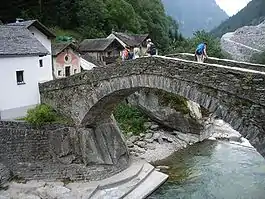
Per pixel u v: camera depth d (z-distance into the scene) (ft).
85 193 77.77
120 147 94.27
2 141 79.25
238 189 87.30
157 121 128.26
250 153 114.62
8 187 76.13
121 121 124.06
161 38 262.88
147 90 125.59
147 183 88.17
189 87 60.85
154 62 66.44
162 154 110.93
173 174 96.32
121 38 192.24
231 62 71.00
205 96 58.34
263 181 91.91
